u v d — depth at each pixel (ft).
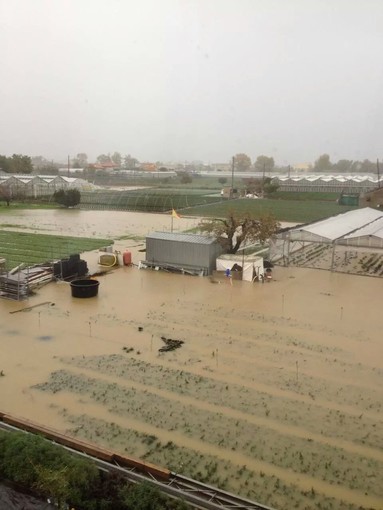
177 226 139.64
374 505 27.53
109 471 29.27
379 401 38.70
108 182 355.77
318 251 103.19
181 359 46.11
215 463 31.01
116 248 103.14
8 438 30.27
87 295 65.67
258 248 103.50
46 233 123.03
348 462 31.22
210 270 80.07
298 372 43.73
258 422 35.63
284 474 30.07
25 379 41.73
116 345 49.32
